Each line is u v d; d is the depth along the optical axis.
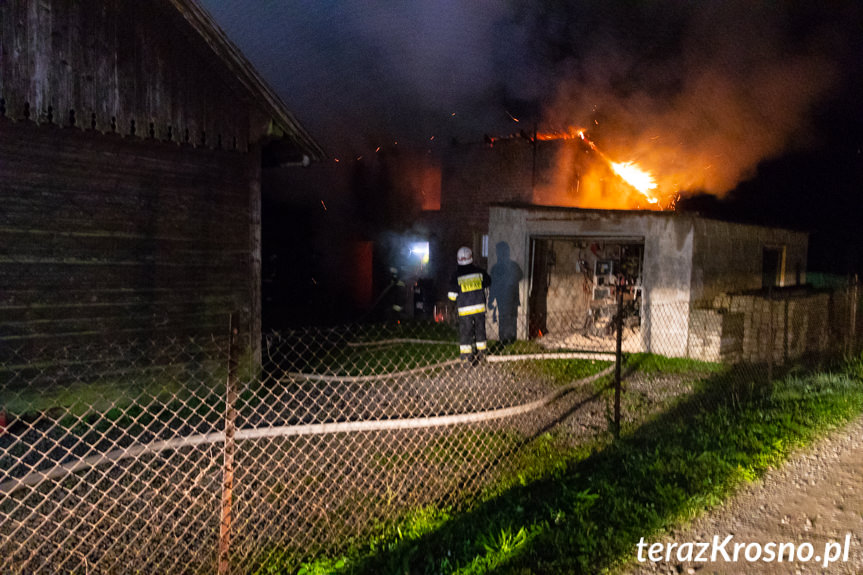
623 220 9.88
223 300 6.94
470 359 8.59
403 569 3.16
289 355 9.30
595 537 3.48
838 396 6.45
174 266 6.46
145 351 6.23
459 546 3.43
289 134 6.94
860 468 4.53
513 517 3.74
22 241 5.40
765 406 6.18
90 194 5.82
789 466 4.57
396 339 10.96
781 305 9.70
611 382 7.58
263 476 4.48
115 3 5.70
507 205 10.95
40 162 5.50
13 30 5.13
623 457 4.85
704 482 4.18
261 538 3.58
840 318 11.47
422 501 4.14
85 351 5.79
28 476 3.96
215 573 3.21
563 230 10.38
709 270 9.74
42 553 3.33
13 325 5.35
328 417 5.98
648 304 9.69
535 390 7.25
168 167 6.39
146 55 5.93
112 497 4.04
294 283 18.12
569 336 11.21
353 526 3.76
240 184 7.09
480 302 8.49
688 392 7.08
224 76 6.50
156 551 3.38
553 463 4.88
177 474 4.45
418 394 7.06
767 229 11.97
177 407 6.19
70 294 5.70
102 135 5.88
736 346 9.13
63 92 5.41
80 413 5.71
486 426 5.85
